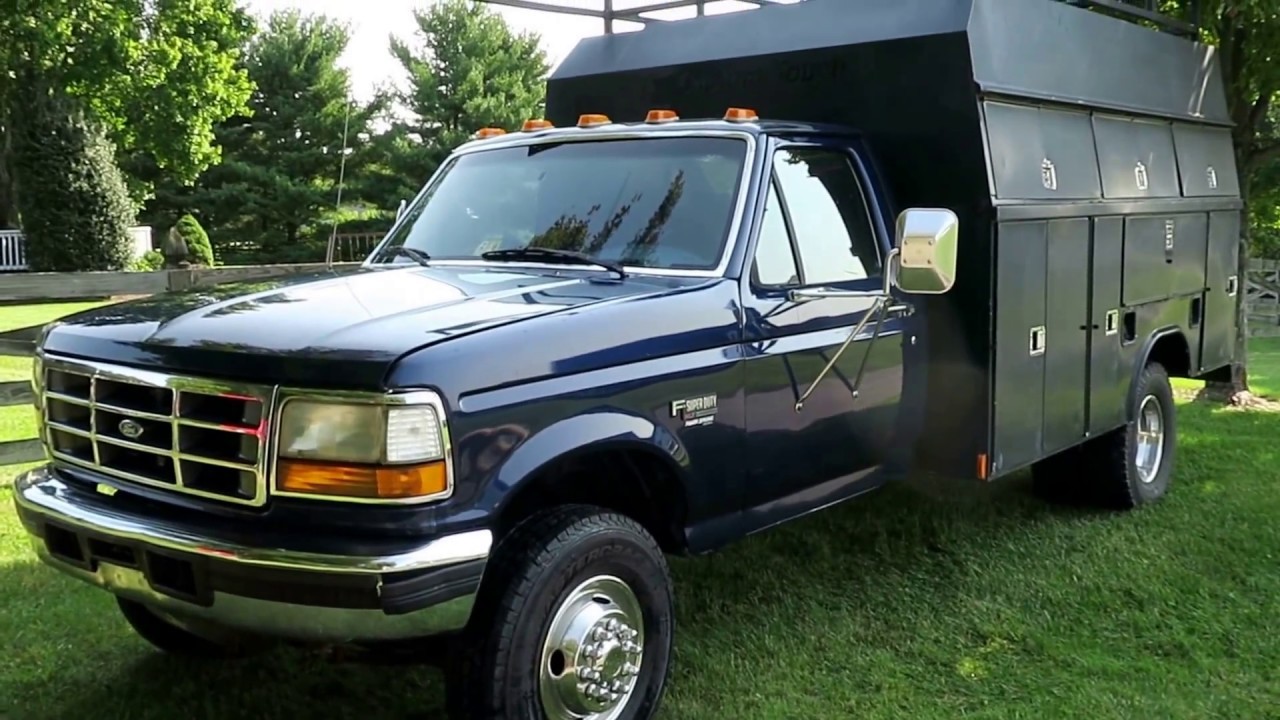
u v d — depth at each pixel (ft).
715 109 18.78
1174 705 13.28
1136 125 21.03
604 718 11.63
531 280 13.12
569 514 11.45
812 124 15.72
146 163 131.44
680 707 13.12
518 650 10.67
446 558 9.81
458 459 9.97
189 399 10.43
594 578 11.43
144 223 135.03
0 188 94.17
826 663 14.53
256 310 11.29
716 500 13.03
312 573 9.61
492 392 10.29
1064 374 18.45
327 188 138.10
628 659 11.80
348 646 11.39
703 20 19.38
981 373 16.31
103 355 11.14
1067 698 13.51
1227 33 31.30
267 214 137.59
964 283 16.35
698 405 12.50
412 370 9.74
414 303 11.55
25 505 11.62
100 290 29.25
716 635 15.38
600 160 15.16
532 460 10.59
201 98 104.88
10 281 28.17
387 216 137.49
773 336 13.58
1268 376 43.01
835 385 14.58
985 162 16.05
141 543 10.38
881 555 18.72
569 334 11.15
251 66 135.64
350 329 10.39
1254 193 48.67
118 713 12.75
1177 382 37.76
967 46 15.99
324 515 9.83
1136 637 15.43
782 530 19.76
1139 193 20.83
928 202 16.58
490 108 138.72
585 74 20.56
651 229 14.05
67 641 14.64
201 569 10.06
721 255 13.44
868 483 15.75
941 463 16.79
